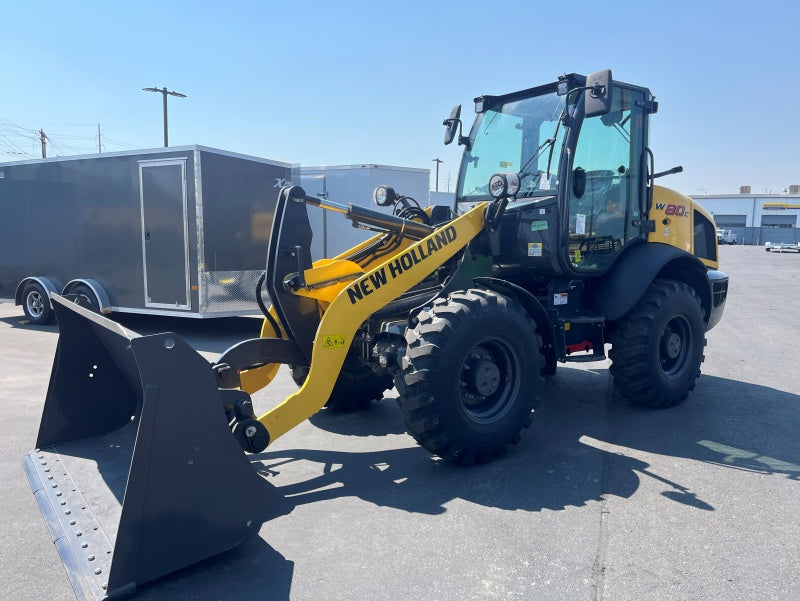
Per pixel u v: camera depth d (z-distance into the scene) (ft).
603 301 16.47
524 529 10.48
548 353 15.15
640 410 17.51
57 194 31.83
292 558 9.59
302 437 15.29
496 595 8.60
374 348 13.73
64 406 12.37
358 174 38.52
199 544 8.98
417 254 13.82
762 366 23.67
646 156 17.49
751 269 85.20
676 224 19.47
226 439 9.18
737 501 11.56
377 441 14.97
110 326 9.70
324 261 14.99
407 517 10.95
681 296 17.01
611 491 12.02
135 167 28.91
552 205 15.07
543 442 14.84
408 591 8.71
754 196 223.71
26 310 33.99
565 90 14.96
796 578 9.00
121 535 8.22
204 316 28.14
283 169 31.12
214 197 28.04
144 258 29.30
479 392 13.01
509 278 16.74
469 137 18.08
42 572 9.28
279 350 13.23
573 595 8.59
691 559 9.52
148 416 8.41
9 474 12.88
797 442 14.85
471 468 13.20
